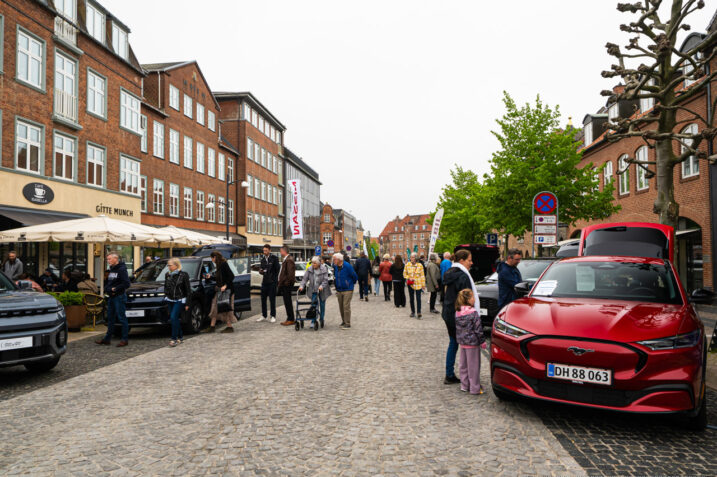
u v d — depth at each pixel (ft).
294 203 175.01
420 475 11.53
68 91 68.44
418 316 46.62
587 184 64.23
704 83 27.61
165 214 105.19
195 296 36.09
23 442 13.83
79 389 19.83
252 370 23.15
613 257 20.40
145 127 97.04
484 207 70.79
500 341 16.20
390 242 529.04
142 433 14.51
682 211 63.62
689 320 15.08
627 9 31.04
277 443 13.64
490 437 14.06
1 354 20.26
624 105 87.97
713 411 17.01
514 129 66.49
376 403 17.56
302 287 38.09
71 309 37.63
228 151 143.02
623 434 14.37
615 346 14.06
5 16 56.85
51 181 64.13
